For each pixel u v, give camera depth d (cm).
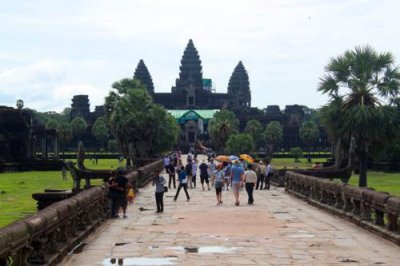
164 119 10206
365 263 1421
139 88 10512
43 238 1309
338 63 4581
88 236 1862
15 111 9856
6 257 1019
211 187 4500
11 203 3769
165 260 1459
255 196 3641
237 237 1838
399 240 1652
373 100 4562
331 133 4603
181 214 2559
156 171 2661
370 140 4469
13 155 9650
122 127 9656
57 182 6194
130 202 3109
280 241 1755
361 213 2127
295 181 3666
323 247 1652
